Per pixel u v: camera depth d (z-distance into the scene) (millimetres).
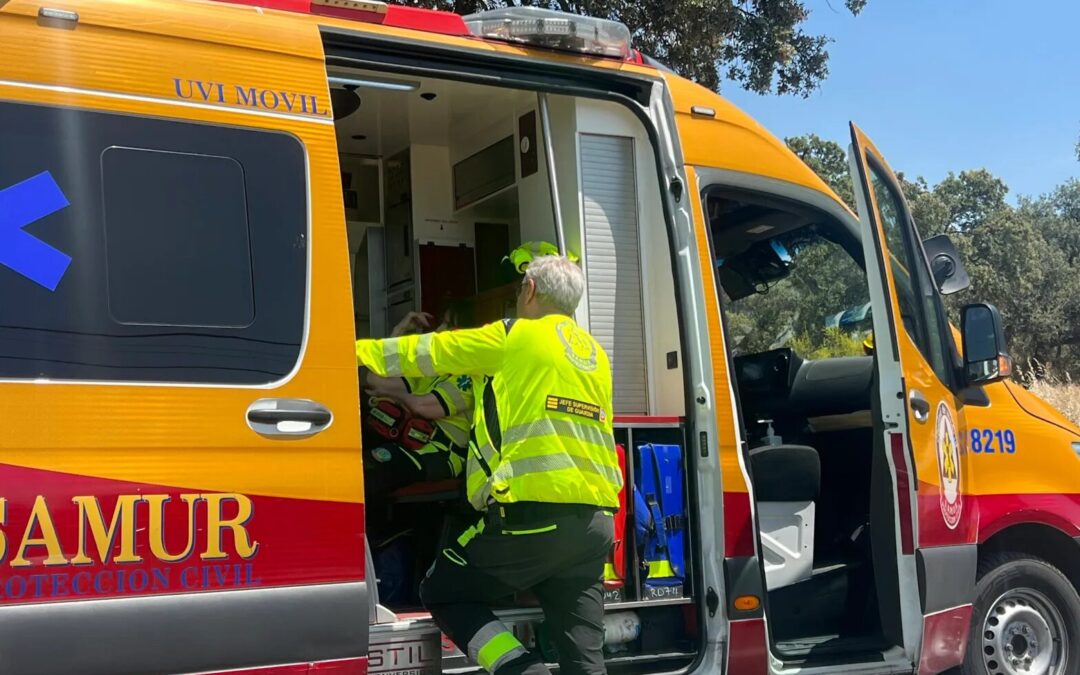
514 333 3457
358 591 3154
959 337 5367
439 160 5355
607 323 4156
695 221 4207
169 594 2895
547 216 4496
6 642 2672
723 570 3988
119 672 2809
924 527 4316
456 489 3895
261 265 3184
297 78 3355
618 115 4277
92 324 2922
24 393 2789
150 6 3168
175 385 2990
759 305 5137
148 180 3064
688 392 4047
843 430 5188
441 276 5309
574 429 3412
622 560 3908
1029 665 4969
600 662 3461
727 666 3951
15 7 2939
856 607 4906
